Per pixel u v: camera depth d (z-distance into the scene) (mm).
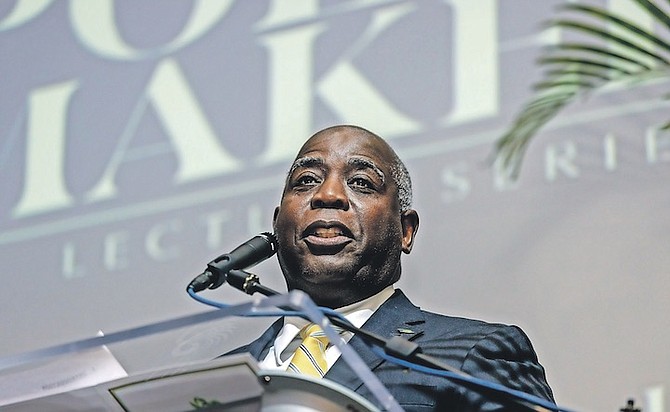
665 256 5238
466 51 5676
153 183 5793
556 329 5227
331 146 3656
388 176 3648
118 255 5715
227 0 6039
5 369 2730
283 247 3551
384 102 5680
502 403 2877
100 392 2689
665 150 5371
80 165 5922
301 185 3619
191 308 5555
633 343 5152
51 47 6180
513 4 5707
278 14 5945
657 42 4344
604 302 5223
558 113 5480
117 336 2545
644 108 5438
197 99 5898
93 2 6207
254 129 5777
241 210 5652
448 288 5355
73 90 6070
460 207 5449
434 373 2875
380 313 3475
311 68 5820
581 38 5602
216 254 5605
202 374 2602
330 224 3518
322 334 3371
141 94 5984
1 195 5957
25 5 6281
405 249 3705
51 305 5715
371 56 5766
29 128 6051
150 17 6105
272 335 3543
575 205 5355
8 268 5816
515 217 5387
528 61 5605
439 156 5539
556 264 5301
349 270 3494
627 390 5102
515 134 4945
